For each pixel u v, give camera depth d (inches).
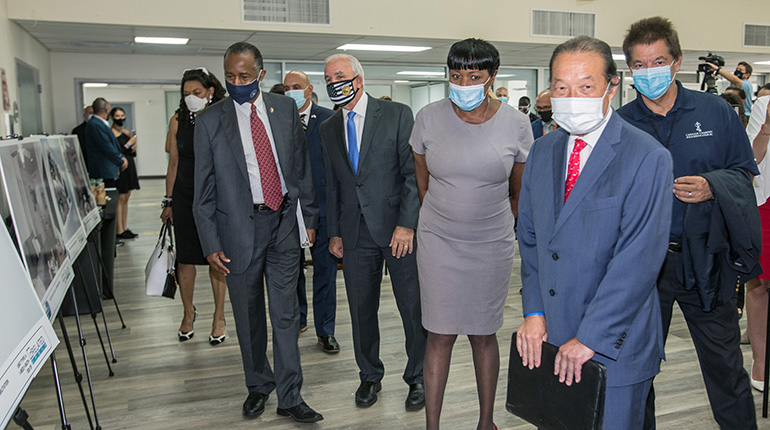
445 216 84.8
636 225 56.1
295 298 103.0
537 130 188.9
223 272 100.0
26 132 261.6
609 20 325.4
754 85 490.3
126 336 149.9
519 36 309.3
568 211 59.2
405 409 106.1
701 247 74.9
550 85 59.5
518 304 169.3
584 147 60.0
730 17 348.5
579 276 59.2
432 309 87.0
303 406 102.4
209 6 257.8
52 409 108.8
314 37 286.8
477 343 89.3
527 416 63.4
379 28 283.6
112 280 186.7
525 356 63.6
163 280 134.1
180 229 136.1
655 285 60.0
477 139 82.2
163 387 118.4
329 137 104.0
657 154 55.6
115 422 103.7
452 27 295.9
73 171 128.0
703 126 77.1
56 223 90.4
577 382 57.7
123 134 305.3
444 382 89.2
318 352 135.8
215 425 102.2
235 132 96.3
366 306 106.3
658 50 74.7
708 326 80.7
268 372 108.4
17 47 247.4
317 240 132.8
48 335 58.9
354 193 102.0
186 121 131.0
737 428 82.7
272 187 98.3
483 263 85.0
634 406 59.2
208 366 129.4
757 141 102.0
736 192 73.2
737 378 81.2
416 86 422.6
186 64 352.2
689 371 120.0
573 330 60.6
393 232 102.0
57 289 78.5
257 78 95.2
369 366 108.7
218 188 97.6
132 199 474.9
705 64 143.7
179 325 158.7
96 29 260.1
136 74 346.0
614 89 58.2
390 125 100.3
